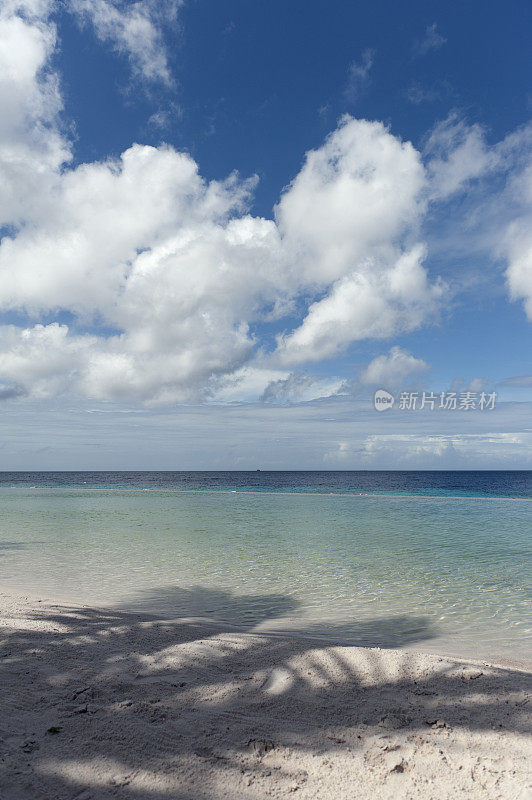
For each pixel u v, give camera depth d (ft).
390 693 11.72
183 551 39.83
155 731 9.71
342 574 31.01
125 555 37.55
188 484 240.12
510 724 10.16
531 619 21.38
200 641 15.67
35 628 16.58
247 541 45.85
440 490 176.24
